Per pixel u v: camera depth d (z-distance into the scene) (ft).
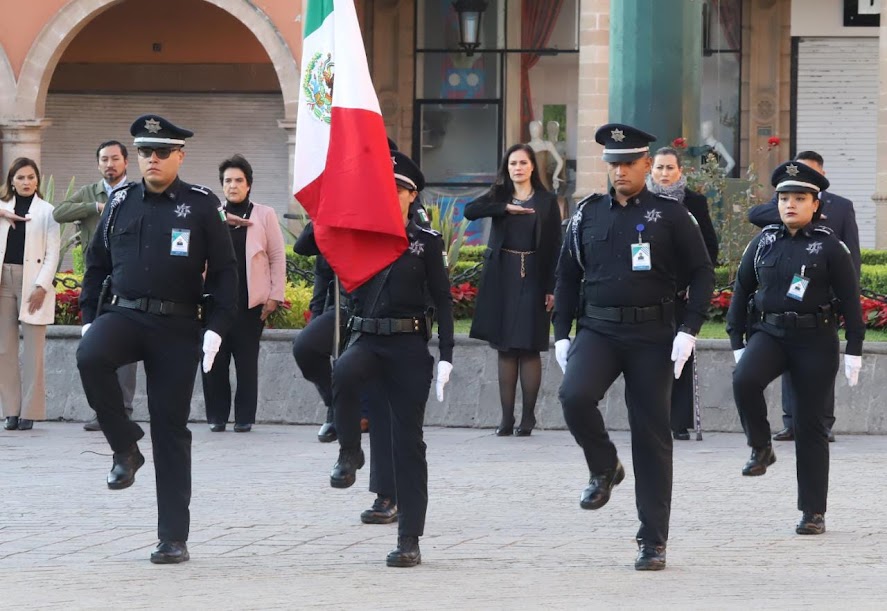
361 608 26.61
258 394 56.08
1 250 53.11
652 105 60.85
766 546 33.35
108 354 31.09
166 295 31.32
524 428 52.39
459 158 111.45
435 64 111.24
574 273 32.12
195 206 31.55
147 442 51.08
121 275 31.42
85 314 32.27
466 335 55.11
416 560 30.96
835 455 47.62
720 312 63.00
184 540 31.53
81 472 44.55
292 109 96.22
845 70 109.81
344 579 29.48
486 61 110.93
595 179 92.12
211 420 53.72
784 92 110.22
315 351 40.63
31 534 34.83
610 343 31.22
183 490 31.53
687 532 35.12
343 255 32.60
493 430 54.24
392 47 111.24
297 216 94.43
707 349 53.42
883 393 52.70
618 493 40.78
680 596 27.73
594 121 91.86
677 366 30.81
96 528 35.63
